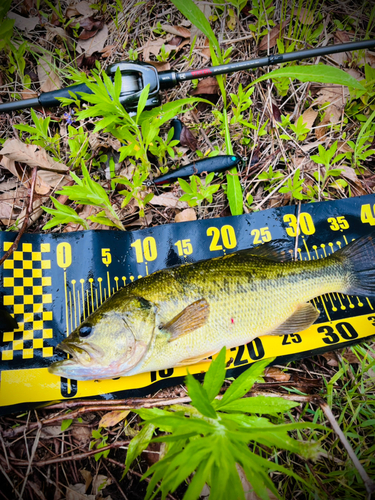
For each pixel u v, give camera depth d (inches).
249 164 22.0
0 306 17.0
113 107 17.4
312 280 17.8
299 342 17.9
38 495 15.3
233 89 23.0
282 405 13.0
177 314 16.5
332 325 18.3
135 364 16.3
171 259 18.9
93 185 18.0
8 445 16.0
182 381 17.2
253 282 17.1
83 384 17.0
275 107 22.6
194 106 21.9
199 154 21.7
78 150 20.8
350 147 21.9
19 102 20.8
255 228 19.6
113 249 18.7
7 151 19.7
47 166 20.5
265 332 17.4
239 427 12.0
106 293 18.2
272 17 23.5
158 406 16.4
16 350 17.1
